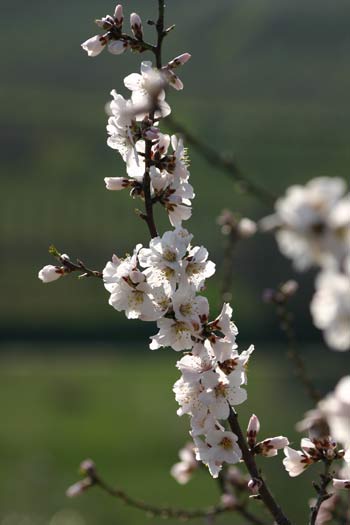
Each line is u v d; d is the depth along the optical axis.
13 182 101.94
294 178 96.19
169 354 59.31
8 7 182.38
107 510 27.56
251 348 4.13
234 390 4.09
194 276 4.13
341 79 142.50
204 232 73.81
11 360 56.97
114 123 4.32
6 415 41.94
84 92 139.12
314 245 2.58
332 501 5.59
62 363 55.81
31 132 116.62
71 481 31.78
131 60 153.00
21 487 29.59
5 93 134.62
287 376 45.97
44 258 83.00
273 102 131.62
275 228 2.60
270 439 4.15
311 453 4.14
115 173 106.19
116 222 90.94
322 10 167.38
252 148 105.94
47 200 96.75
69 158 110.69
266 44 156.25
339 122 118.69
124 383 49.22
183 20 169.62
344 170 98.56
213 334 4.08
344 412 2.78
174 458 36.53
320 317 2.71
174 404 44.88
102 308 69.81
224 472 6.52
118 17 4.42
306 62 148.62
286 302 6.47
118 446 37.91
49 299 72.44
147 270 4.10
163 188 4.34
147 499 30.88
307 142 108.06
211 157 7.15
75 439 38.81
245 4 171.25
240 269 55.75
